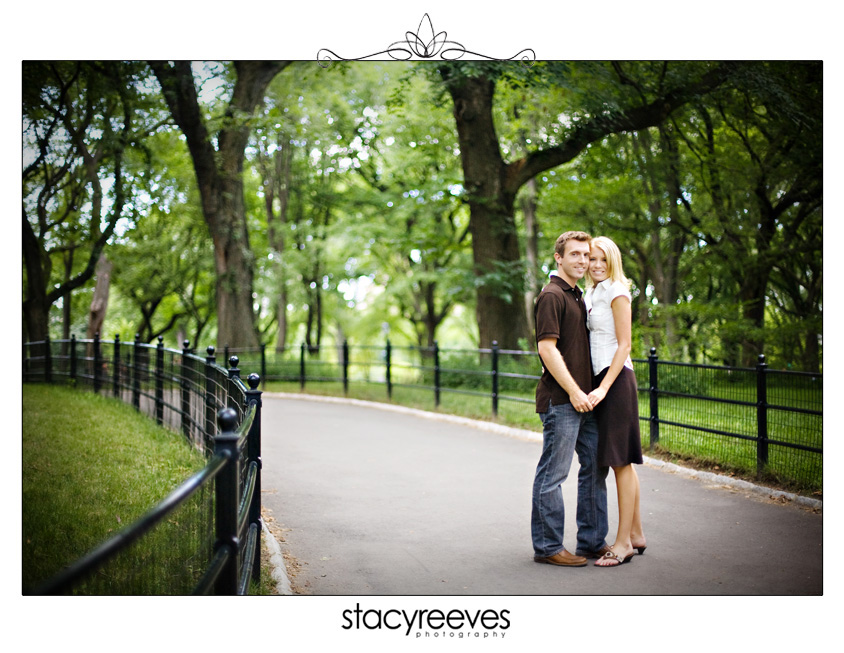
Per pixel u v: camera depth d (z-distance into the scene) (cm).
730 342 1833
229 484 290
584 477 500
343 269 3262
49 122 1844
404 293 3431
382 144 2728
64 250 2142
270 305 3475
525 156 1777
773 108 1595
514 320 1798
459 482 757
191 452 820
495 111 2117
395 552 523
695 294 2481
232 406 586
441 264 3127
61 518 559
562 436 484
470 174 1780
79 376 1481
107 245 2372
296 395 1761
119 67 1834
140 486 661
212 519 342
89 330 2369
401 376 1809
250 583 423
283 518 616
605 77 1465
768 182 1795
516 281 1766
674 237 2161
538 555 495
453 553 520
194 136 2038
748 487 683
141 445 850
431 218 2534
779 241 1900
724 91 1619
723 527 566
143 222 2772
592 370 495
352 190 3017
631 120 1602
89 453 794
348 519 613
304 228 2994
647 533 554
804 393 679
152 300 3381
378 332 4325
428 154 2419
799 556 499
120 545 170
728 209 1923
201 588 234
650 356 846
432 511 640
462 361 1666
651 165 1902
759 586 447
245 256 2195
